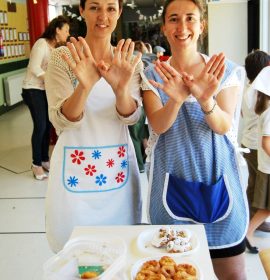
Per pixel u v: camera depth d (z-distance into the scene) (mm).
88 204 1670
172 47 1581
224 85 1551
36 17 6066
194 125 1555
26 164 4859
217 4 5066
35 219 3340
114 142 1651
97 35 1545
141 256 1272
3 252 2834
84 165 1644
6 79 8469
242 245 1657
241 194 1637
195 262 1214
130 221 1746
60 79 1579
